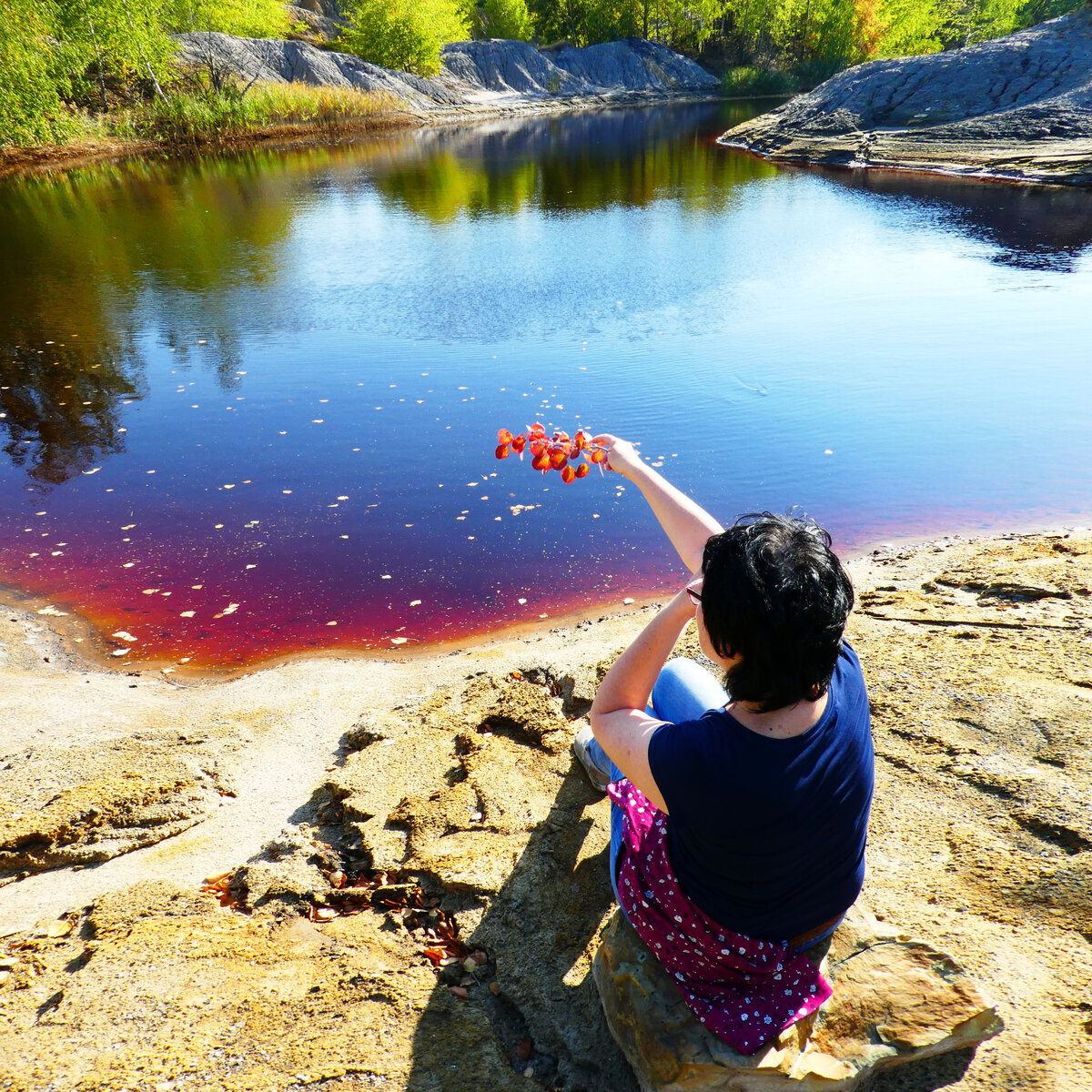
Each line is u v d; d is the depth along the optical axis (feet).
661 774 4.83
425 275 50.24
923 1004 5.95
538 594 19.72
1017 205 71.46
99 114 124.88
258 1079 6.38
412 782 10.74
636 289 46.32
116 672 16.98
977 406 30.09
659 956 5.88
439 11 196.44
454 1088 6.30
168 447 28.17
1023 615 13.71
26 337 39.81
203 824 10.91
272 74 154.20
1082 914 7.16
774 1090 5.61
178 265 53.57
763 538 4.47
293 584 20.26
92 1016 7.06
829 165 103.50
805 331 38.88
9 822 10.69
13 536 22.57
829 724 4.79
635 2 254.47
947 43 236.84
